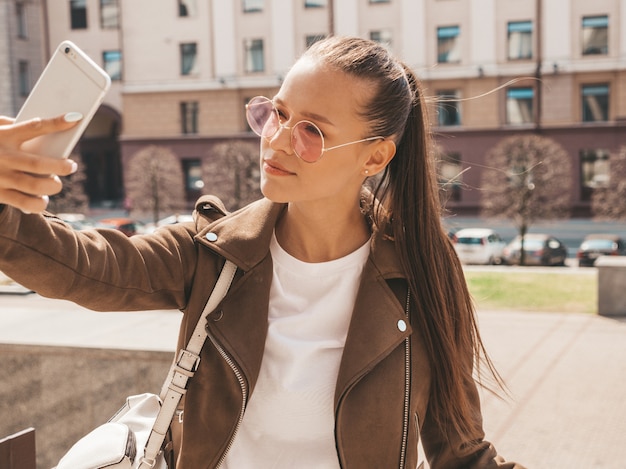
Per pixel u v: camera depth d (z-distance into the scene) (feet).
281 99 4.36
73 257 3.99
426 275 4.85
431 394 5.00
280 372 4.56
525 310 29.86
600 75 109.70
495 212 91.20
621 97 109.09
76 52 3.46
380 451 4.57
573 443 14.90
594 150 110.93
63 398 13.70
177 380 4.57
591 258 76.43
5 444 5.86
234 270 4.64
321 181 4.36
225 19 120.78
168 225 4.81
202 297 4.62
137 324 15.24
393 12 114.01
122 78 128.77
